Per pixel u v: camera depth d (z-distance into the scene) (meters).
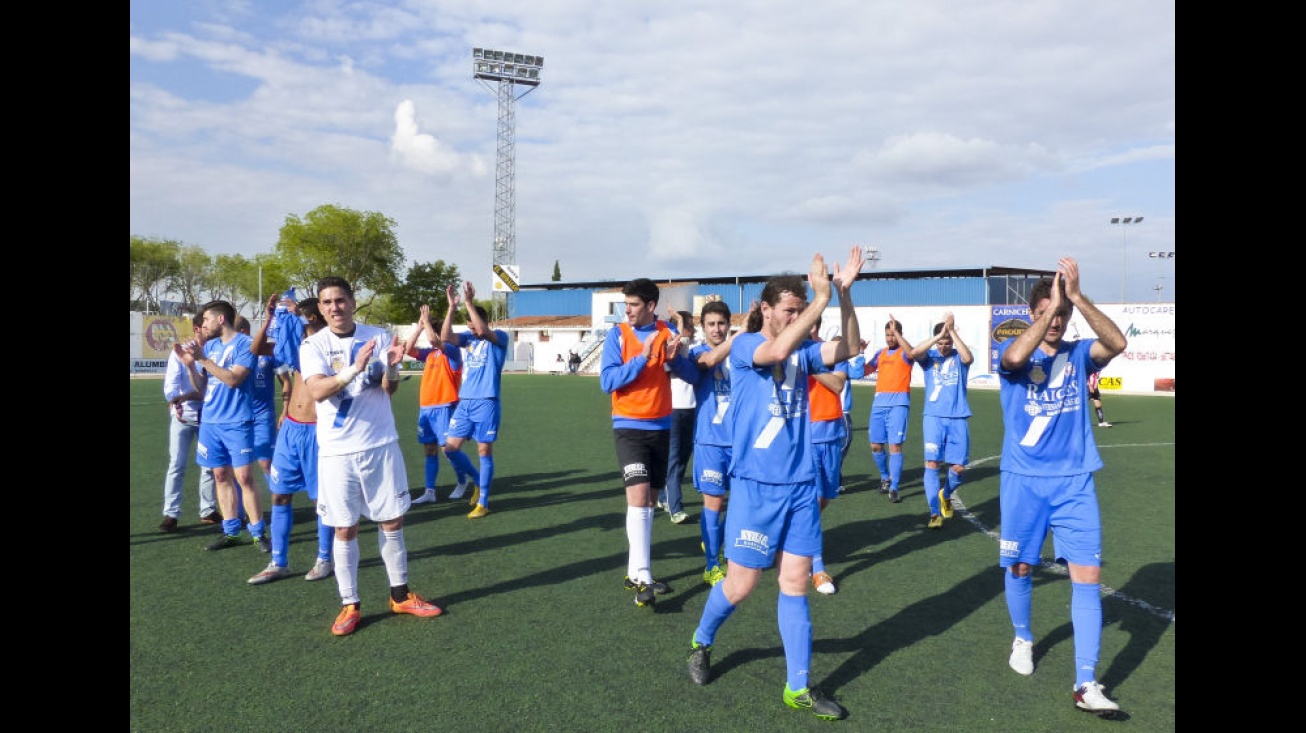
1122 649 4.04
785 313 3.46
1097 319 3.52
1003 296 38.56
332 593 4.92
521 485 8.84
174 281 61.22
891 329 8.00
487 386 7.12
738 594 3.48
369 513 4.41
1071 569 3.54
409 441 12.76
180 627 4.27
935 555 5.91
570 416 17.36
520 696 3.45
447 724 3.19
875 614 4.57
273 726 3.16
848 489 8.89
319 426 4.29
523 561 5.68
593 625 4.36
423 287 61.91
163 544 6.06
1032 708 3.38
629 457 4.87
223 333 5.69
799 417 3.49
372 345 4.16
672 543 6.32
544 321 53.88
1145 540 6.32
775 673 3.74
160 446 11.38
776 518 3.40
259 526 5.83
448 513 7.36
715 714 3.30
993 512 7.61
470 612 4.58
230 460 5.90
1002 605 4.73
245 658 3.86
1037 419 3.68
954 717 3.29
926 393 7.13
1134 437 14.09
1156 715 3.31
